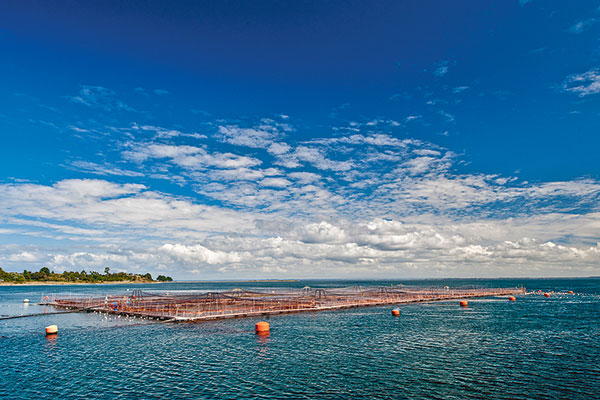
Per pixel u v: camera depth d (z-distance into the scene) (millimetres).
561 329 76625
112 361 51969
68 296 186875
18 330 79250
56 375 45781
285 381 42969
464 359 52375
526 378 43719
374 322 87562
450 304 135875
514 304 134875
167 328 78188
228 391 39875
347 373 45906
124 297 148500
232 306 116375
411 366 48875
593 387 40719
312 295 173625
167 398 37938
